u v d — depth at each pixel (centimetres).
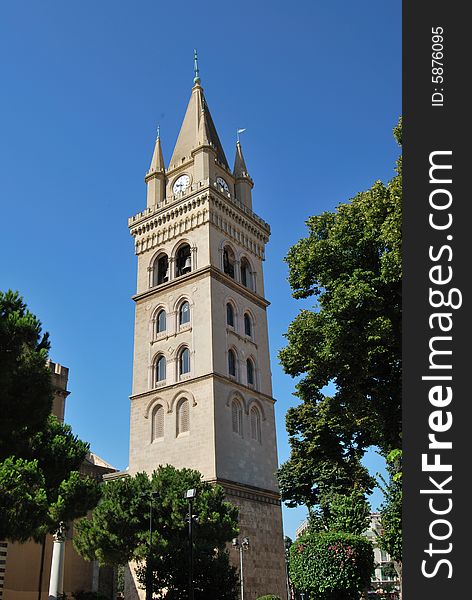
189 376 5931
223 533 4312
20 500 2111
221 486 4994
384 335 2886
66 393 5681
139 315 6675
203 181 6656
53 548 4403
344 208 3300
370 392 3316
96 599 4997
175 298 6400
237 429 5894
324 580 2595
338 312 2959
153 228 7006
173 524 4200
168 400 5938
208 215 6512
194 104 7712
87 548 4338
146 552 4084
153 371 6250
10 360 2325
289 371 3466
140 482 4506
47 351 2597
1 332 2305
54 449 2853
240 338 6391
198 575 3841
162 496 4334
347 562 2620
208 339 5912
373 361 3153
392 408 3238
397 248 2673
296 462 5612
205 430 5553
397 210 2627
